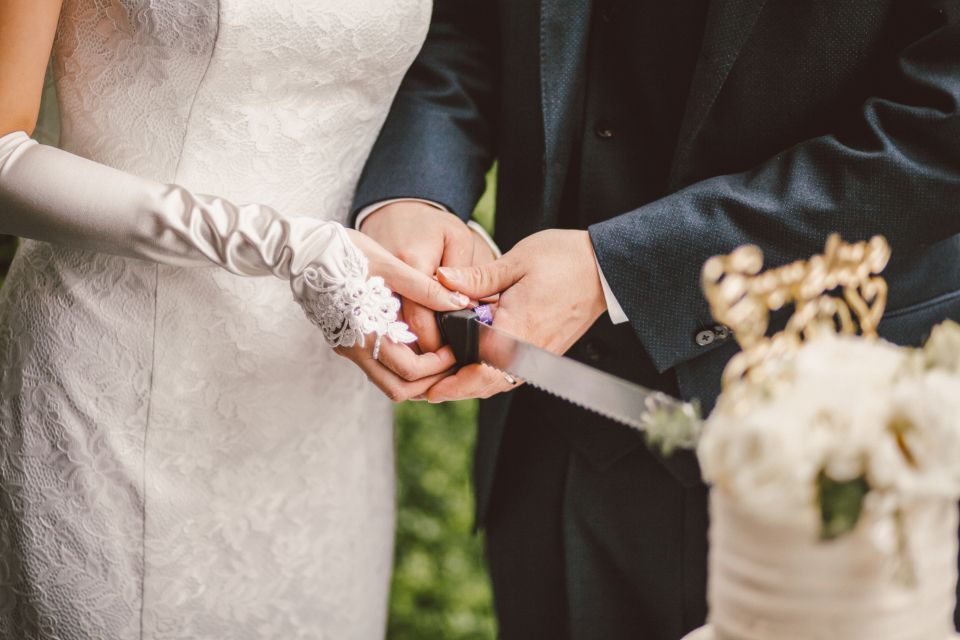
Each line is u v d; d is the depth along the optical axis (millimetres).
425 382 1366
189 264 1359
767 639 791
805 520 740
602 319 1579
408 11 1472
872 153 1330
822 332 819
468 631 2846
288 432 1595
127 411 1472
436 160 1594
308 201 1501
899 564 746
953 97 1297
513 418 1752
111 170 1332
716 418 782
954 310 1565
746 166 1486
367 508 1771
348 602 1751
